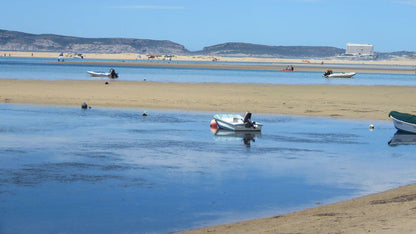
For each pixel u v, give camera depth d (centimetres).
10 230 1475
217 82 7825
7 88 5684
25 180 2019
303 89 6681
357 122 3978
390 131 3578
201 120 3897
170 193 1886
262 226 1461
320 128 3638
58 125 3462
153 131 3331
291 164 2439
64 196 1817
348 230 1290
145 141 2959
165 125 3606
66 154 2541
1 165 2270
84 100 4862
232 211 1677
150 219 1586
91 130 3294
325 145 2980
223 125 3453
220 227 1484
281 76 10875
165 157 2533
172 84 7044
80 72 10556
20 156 2469
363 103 5206
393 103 5262
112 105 4609
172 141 2991
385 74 14175
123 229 1495
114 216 1609
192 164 2392
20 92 5316
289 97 5581
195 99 5156
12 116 3828
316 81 8975
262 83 7850
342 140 3162
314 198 1847
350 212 1532
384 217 1411
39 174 2122
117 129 3366
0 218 1575
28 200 1759
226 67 17175
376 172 2297
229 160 2503
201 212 1662
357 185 2053
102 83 6962
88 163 2353
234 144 2958
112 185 1980
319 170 2320
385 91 6681
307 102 5172
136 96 5269
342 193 1923
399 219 1370
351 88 7106
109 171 2208
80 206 1706
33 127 3350
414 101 5500
